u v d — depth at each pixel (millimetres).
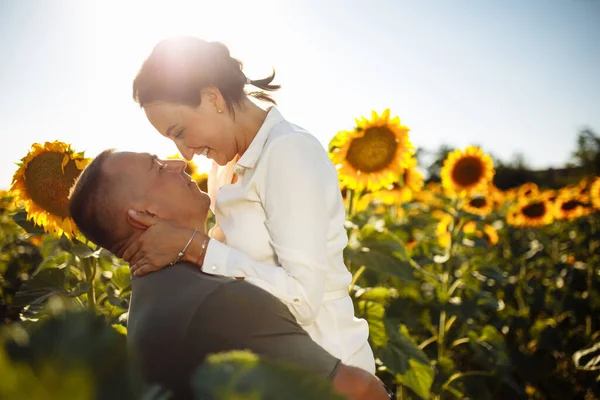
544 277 7426
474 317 4273
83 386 471
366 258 3100
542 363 4684
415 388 2906
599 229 7230
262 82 1888
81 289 2416
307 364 1238
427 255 5312
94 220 1445
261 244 1661
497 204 9414
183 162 1564
